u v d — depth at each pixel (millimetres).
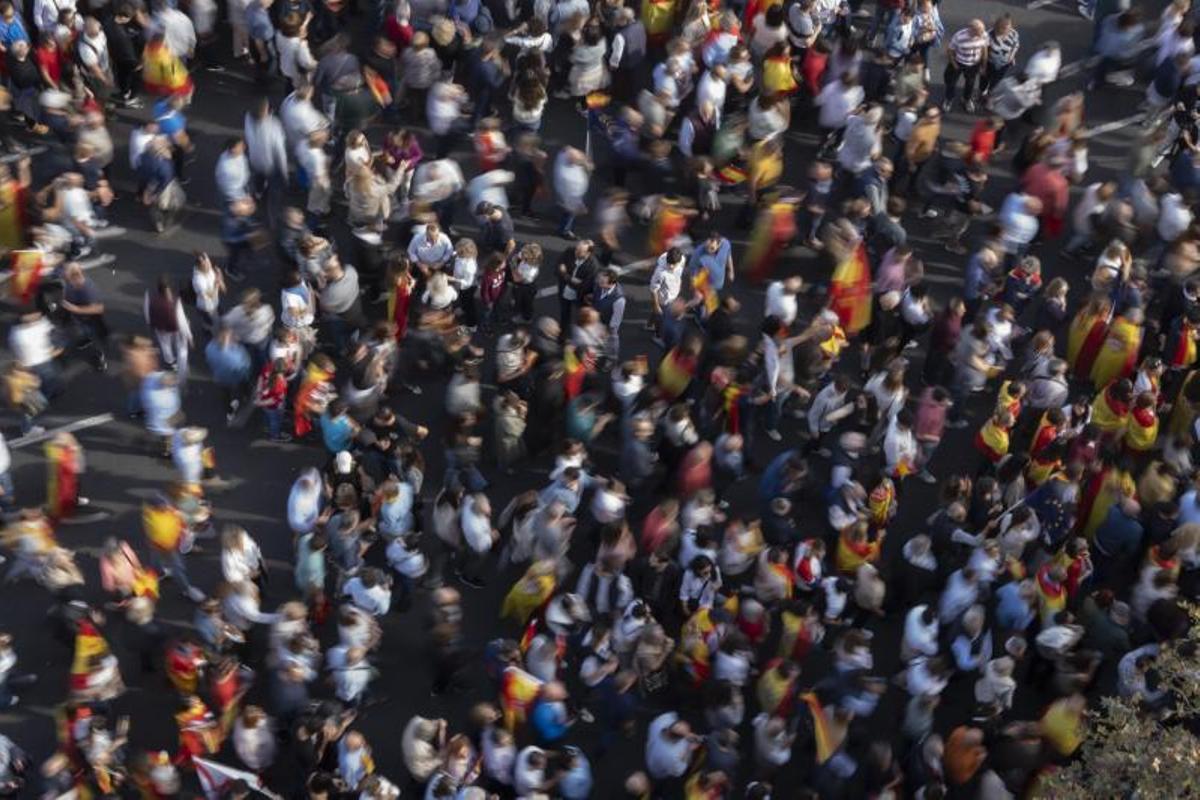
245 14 46562
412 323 41688
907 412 40438
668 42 46688
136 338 39062
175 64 44781
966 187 45375
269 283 43344
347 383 39781
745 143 45188
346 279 40062
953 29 52438
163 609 37812
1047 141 44594
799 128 48812
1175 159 46312
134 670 36844
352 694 35406
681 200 45188
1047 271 46469
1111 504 38781
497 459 40438
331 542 36500
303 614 34562
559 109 48562
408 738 33531
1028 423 40875
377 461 38250
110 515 39375
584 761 33750
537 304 44094
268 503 39938
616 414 41000
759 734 34625
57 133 43625
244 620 35562
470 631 38125
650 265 45531
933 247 46938
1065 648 36406
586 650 37000
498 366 39781
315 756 33562
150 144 42875
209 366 41469
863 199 42719
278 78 48094
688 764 34719
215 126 47094
